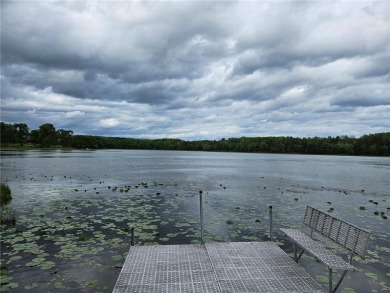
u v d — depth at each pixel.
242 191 20.31
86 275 6.85
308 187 23.02
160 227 10.76
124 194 18.36
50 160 56.44
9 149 125.44
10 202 15.49
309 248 5.99
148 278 5.47
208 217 12.43
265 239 9.52
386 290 6.29
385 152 118.44
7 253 8.15
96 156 80.50
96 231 10.21
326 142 135.88
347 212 13.95
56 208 14.02
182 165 50.19
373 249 8.78
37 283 6.46
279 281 5.35
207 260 6.30
